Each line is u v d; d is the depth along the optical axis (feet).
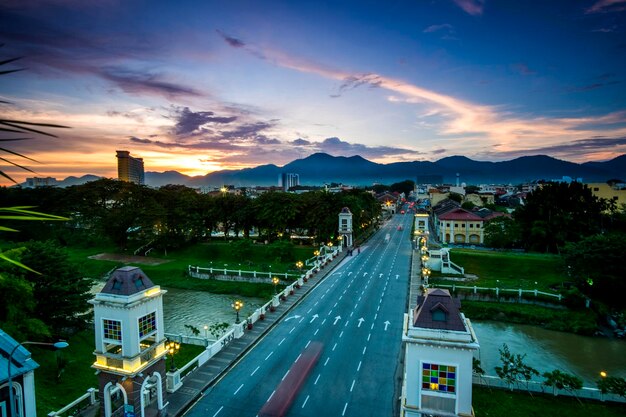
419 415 98.94
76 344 171.83
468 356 96.02
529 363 160.35
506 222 340.18
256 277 275.80
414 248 356.38
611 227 321.73
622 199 419.74
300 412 117.50
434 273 270.87
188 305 239.09
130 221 365.81
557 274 256.93
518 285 241.76
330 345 161.27
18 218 23.70
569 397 127.03
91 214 385.50
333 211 364.99
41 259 174.60
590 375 150.51
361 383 133.08
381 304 208.85
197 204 395.34
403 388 120.06
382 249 360.07
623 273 212.84
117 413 114.62
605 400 124.67
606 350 173.47
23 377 95.04
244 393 127.65
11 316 136.15
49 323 168.55
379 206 554.46
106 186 401.70
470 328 106.32
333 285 245.86
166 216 363.35
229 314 222.07
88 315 185.68
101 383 111.34
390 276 264.31
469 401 96.02
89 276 304.50
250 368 143.54
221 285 271.90
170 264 322.96
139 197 403.34
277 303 206.49
